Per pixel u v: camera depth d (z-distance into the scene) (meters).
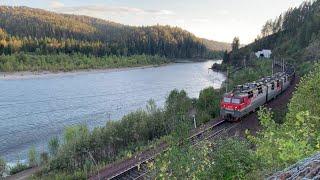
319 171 7.23
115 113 70.06
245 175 13.84
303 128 12.59
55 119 64.62
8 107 74.19
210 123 42.12
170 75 149.00
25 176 34.91
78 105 77.56
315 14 135.62
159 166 14.12
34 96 88.56
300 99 19.86
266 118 16.52
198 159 14.27
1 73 139.25
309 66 74.19
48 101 81.75
